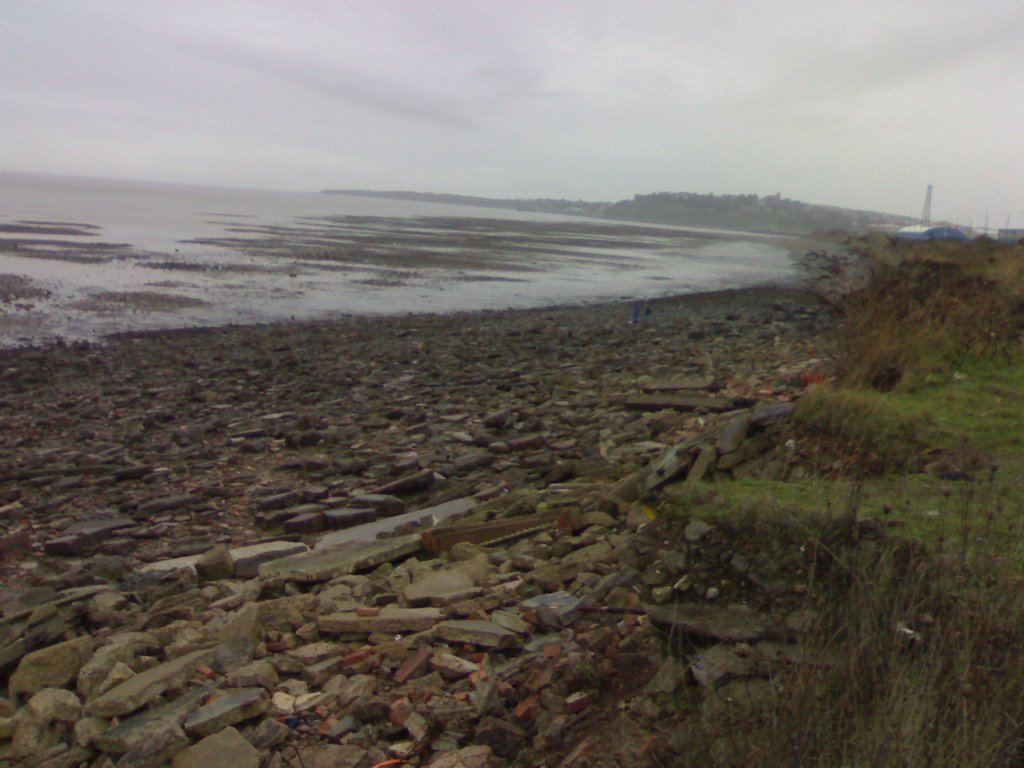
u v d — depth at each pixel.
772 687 3.49
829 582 4.14
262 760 4.00
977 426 7.23
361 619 5.32
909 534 4.50
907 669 3.31
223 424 13.48
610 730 3.79
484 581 6.02
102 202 153.38
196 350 22.39
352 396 15.67
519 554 6.61
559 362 19.03
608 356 19.34
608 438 10.89
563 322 28.62
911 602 3.59
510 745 3.92
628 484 7.55
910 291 13.54
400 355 20.78
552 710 4.09
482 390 15.63
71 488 10.39
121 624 6.27
